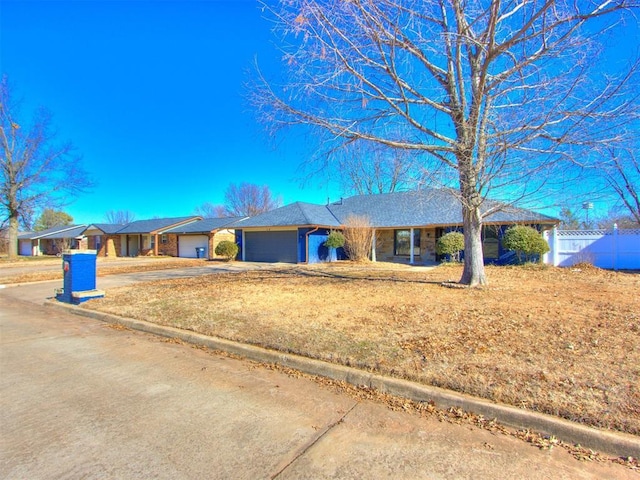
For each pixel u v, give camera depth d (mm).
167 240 34188
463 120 8008
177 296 8562
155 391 3721
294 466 2471
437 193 10062
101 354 4961
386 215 20906
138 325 6363
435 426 2977
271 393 3656
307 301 7520
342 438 2816
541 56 6820
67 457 2588
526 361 3838
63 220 63844
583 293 7902
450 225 17641
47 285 12742
